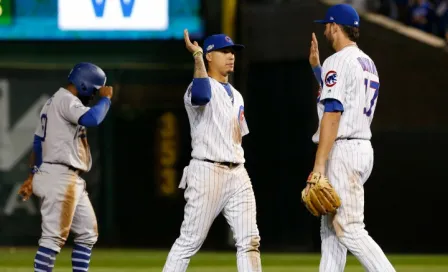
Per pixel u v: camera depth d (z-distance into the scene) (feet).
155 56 186.29
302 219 182.70
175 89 190.29
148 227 194.59
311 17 178.60
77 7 184.75
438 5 199.31
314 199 77.82
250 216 87.04
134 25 184.34
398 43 181.06
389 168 181.57
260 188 187.11
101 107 92.02
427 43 180.24
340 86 78.48
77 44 185.88
